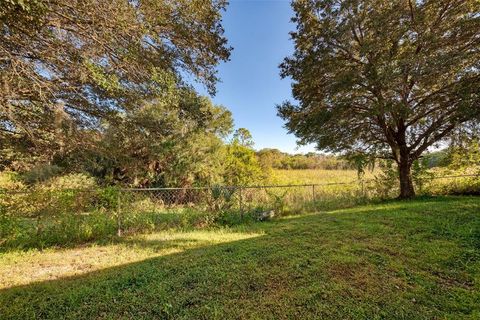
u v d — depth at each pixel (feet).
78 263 13.19
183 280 10.57
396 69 24.27
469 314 7.88
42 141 23.76
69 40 14.43
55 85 17.34
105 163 37.29
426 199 29.96
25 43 13.96
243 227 21.18
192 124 36.63
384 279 10.25
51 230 16.58
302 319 7.75
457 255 12.37
